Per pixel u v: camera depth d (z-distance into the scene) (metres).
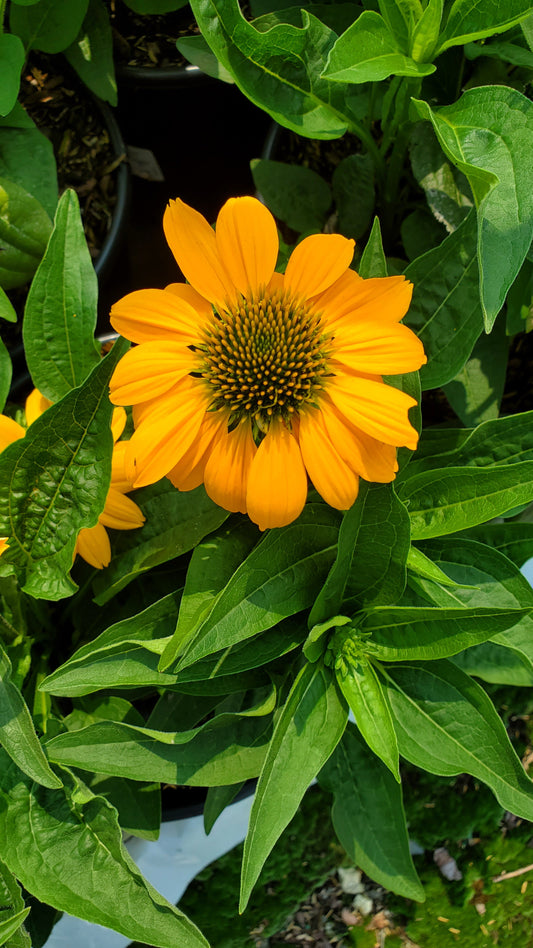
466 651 0.54
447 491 0.48
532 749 0.67
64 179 0.57
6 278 0.53
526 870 0.67
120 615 0.53
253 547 0.48
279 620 0.45
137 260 0.64
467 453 0.50
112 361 0.42
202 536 0.47
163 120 0.61
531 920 0.67
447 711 0.48
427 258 0.47
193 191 0.65
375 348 0.44
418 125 0.52
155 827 0.50
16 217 0.52
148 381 0.44
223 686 0.48
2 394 0.49
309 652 0.46
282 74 0.48
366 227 0.56
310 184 0.55
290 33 0.46
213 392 0.45
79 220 0.47
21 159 0.53
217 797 0.50
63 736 0.46
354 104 0.52
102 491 0.45
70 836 0.46
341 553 0.44
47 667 0.53
